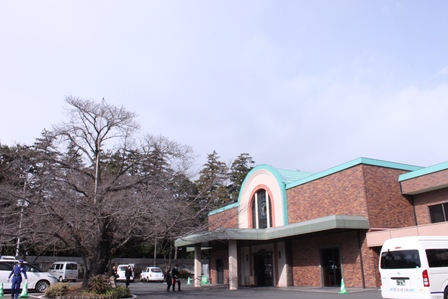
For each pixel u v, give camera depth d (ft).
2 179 77.46
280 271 94.58
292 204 94.58
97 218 64.08
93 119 75.20
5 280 74.74
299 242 91.09
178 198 75.05
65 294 63.00
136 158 75.46
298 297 61.31
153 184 72.18
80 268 148.56
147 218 69.92
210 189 86.07
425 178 74.54
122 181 72.69
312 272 85.51
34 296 67.77
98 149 74.33
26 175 72.08
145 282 132.77
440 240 42.73
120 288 67.41
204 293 75.36
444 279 40.93
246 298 62.59
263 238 89.86
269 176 102.99
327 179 84.99
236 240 90.99
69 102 96.89
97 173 72.28
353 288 72.08
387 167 79.20
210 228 98.27
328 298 57.67
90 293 61.67
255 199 107.65
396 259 43.47
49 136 73.97
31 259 140.97
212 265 127.44
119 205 65.41
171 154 77.25
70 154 74.33
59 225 64.23
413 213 78.38
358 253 74.08
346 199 78.95
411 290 41.14
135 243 70.95
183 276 155.33
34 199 64.75
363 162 76.74
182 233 71.61
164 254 175.94
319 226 74.43
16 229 65.67
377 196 75.72
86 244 72.13
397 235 66.49
